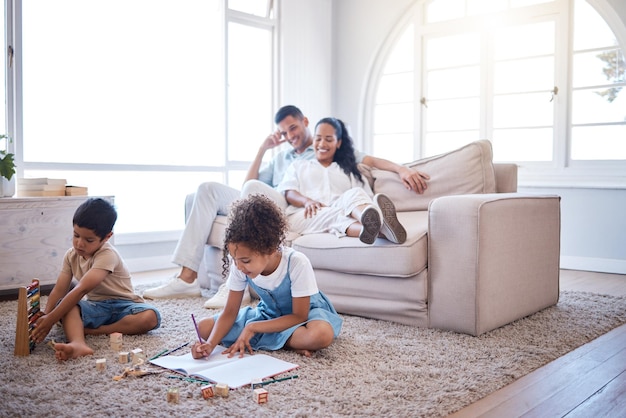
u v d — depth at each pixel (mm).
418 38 5227
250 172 3566
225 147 4945
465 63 4984
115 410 1495
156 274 4129
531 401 1655
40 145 4078
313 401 1582
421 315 2445
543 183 4465
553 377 1863
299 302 2006
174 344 2141
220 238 3127
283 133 3490
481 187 2988
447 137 5133
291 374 1790
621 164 4223
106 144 4438
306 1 5473
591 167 4348
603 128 4320
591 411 1588
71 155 4246
